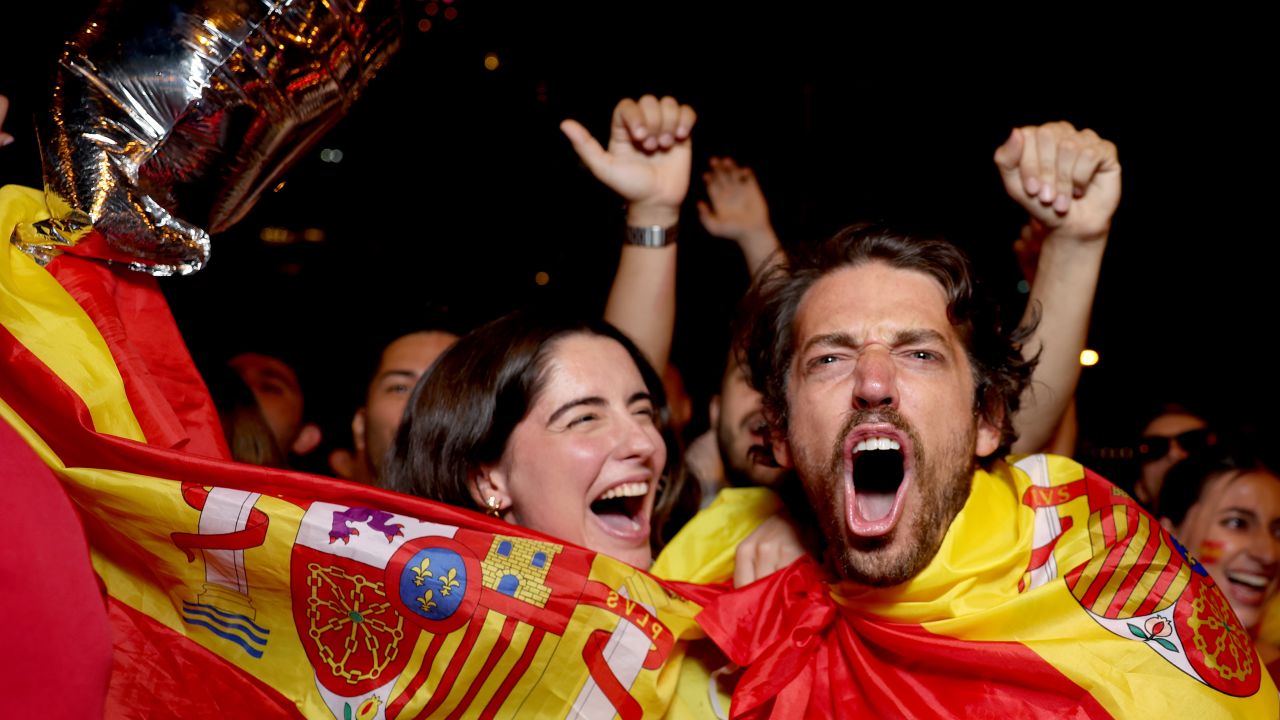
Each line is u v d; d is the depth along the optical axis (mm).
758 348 1633
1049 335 1728
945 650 1338
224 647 1281
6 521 955
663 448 1716
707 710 1453
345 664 1282
